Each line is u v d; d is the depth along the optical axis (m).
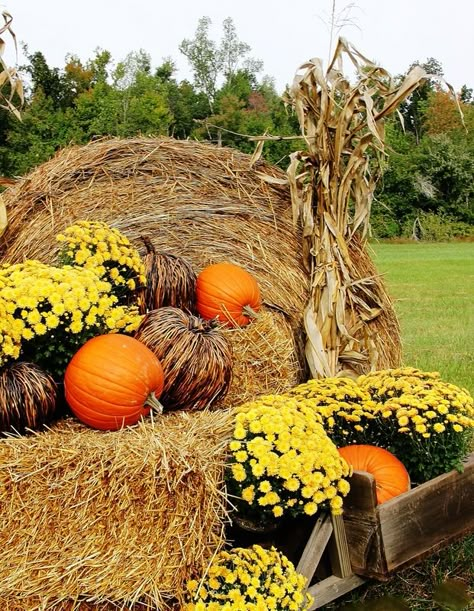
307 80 4.28
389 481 2.96
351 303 4.40
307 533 2.86
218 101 37.53
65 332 2.86
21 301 2.72
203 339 3.09
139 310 3.47
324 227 4.32
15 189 4.18
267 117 33.66
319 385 3.44
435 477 3.02
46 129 29.95
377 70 4.21
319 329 4.32
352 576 2.72
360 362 4.42
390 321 4.65
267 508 2.62
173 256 3.77
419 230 33.78
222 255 4.25
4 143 30.25
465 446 3.21
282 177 4.52
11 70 3.97
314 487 2.52
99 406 2.72
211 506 2.45
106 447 2.46
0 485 2.44
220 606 2.38
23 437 2.62
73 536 2.43
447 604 2.86
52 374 2.91
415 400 3.12
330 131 4.31
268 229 4.39
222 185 4.36
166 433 2.60
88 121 30.92
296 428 2.61
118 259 3.37
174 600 2.51
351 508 2.70
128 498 2.40
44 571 2.42
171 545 2.42
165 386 2.98
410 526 2.76
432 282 16.31
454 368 6.64
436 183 34.69
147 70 44.78
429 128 43.34
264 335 3.87
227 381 3.14
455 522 2.98
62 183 4.09
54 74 37.62
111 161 4.18
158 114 31.84
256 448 2.52
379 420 3.26
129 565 2.40
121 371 2.75
